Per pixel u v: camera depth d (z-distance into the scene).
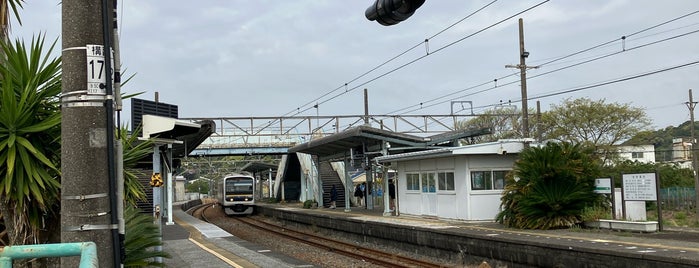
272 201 50.66
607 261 11.18
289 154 43.38
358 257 18.20
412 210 23.59
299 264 12.39
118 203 4.09
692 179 34.94
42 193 5.64
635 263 10.57
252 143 40.84
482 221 19.44
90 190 3.84
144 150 7.79
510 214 17.23
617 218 15.71
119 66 4.32
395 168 25.19
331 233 25.97
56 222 6.11
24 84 5.72
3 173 5.35
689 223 19.91
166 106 25.77
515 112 46.56
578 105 38.84
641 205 15.41
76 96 3.89
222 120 40.31
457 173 20.14
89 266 2.54
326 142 28.73
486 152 19.27
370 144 28.00
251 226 33.50
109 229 3.89
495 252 14.38
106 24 4.02
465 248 15.59
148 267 7.21
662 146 70.88
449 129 41.97
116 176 4.12
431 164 21.98
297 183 49.00
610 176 16.17
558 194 16.31
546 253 12.71
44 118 5.79
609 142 38.34
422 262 15.71
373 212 27.72
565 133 38.47
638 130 37.84
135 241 6.33
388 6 7.68
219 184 50.53
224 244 16.14
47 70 5.78
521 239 13.66
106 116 3.96
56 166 5.93
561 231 15.53
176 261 12.85
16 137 5.40
